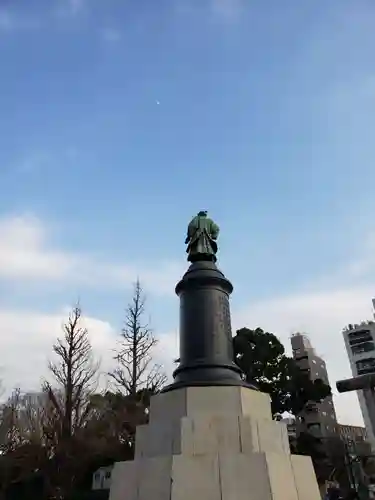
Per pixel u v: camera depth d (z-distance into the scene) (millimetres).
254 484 6926
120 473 7684
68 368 24594
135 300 28844
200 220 11453
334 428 47750
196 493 6891
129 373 26297
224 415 8141
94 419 24547
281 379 29594
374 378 13062
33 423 24078
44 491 21281
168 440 8023
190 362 9367
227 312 10156
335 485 31266
